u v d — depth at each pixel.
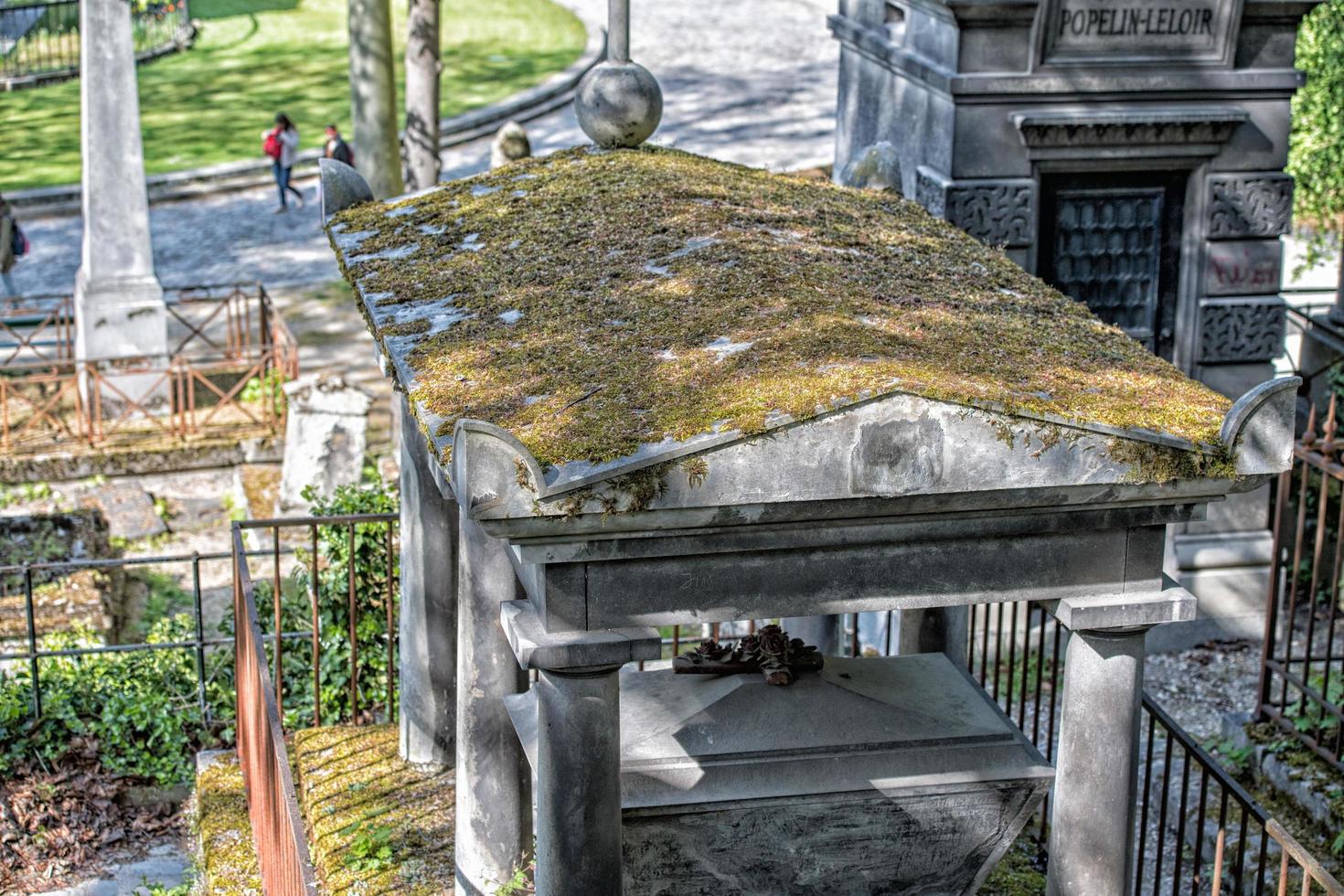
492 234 5.16
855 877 4.75
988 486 3.67
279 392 15.15
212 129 26.94
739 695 4.74
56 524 12.41
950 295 4.67
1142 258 9.82
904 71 9.80
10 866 7.58
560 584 3.70
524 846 5.39
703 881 4.67
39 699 8.43
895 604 3.91
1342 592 10.48
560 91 28.59
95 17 15.05
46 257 20.80
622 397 3.76
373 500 8.53
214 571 12.02
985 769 4.67
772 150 23.70
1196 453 3.74
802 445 3.54
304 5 36.69
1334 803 7.60
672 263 4.72
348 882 5.64
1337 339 12.05
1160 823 6.00
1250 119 9.52
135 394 15.54
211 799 6.83
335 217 5.72
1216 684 9.80
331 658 8.47
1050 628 10.09
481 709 5.23
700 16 33.62
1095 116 9.20
